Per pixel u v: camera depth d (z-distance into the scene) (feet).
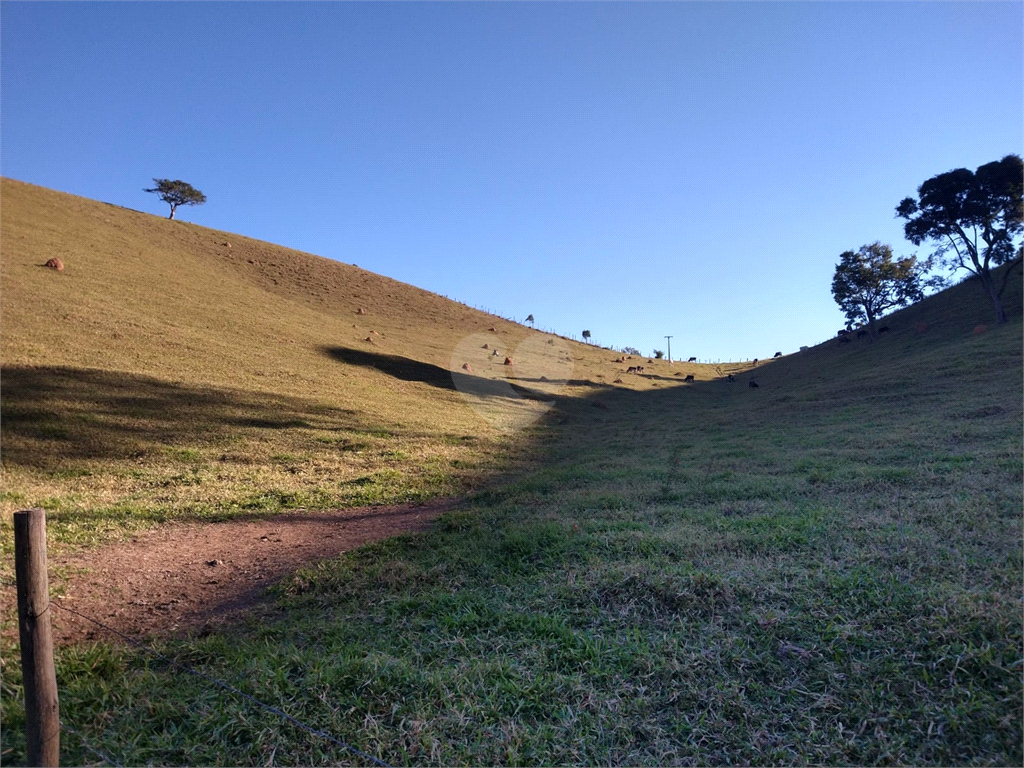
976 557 19.38
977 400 67.62
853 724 11.91
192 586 21.57
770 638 14.67
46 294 88.58
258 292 149.18
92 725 11.95
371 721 11.91
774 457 46.47
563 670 14.05
